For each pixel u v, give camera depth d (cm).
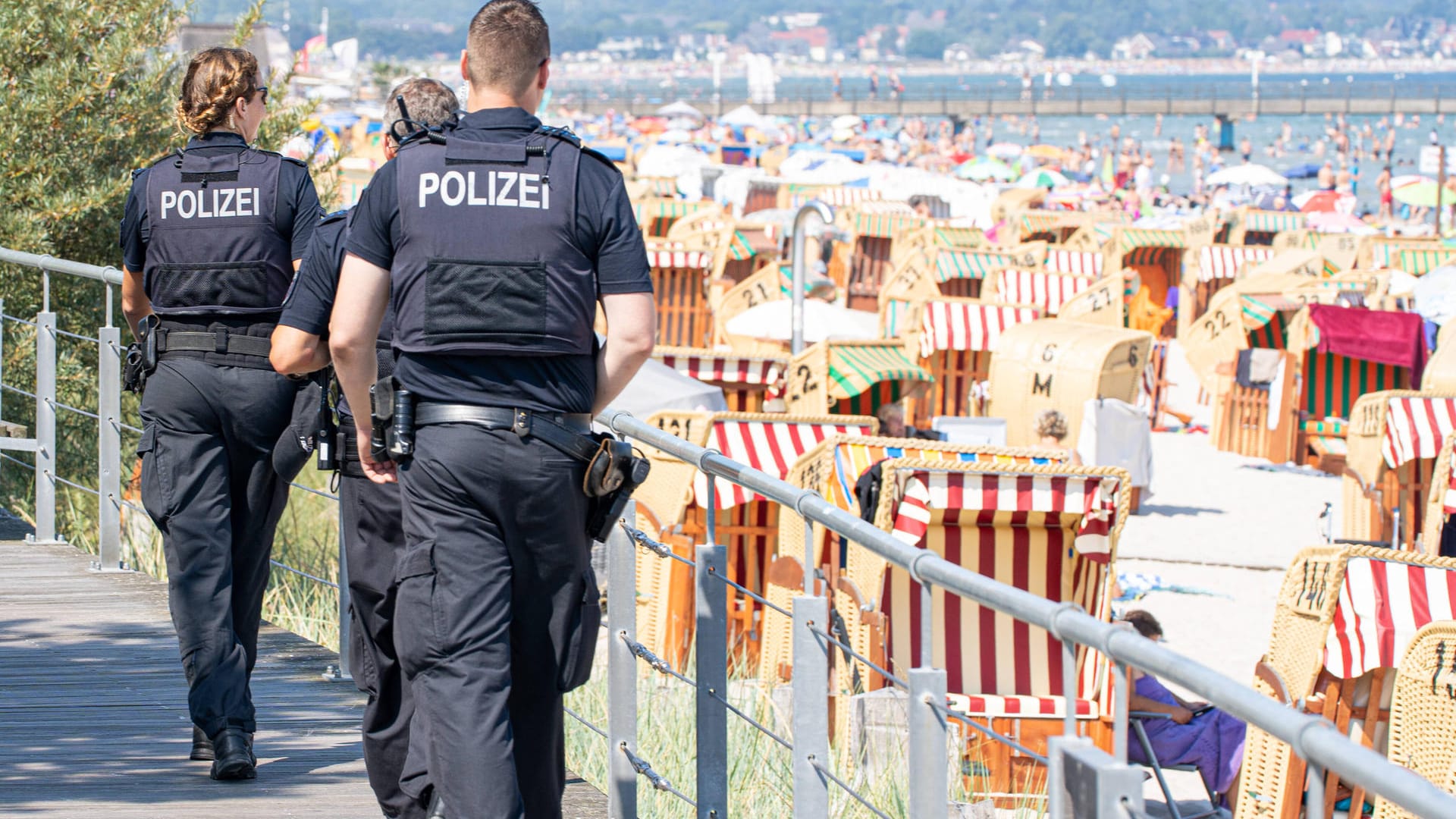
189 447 908
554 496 644
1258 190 11981
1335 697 1239
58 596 1355
